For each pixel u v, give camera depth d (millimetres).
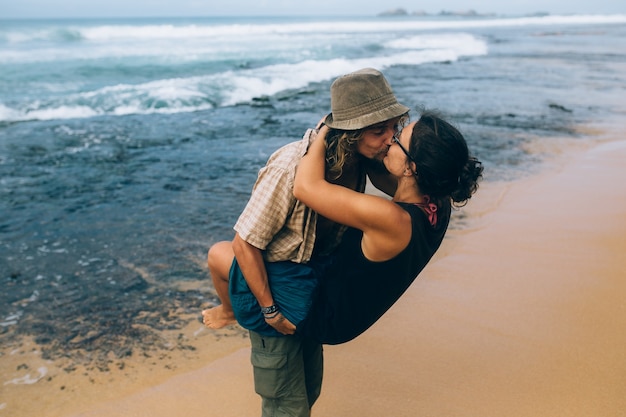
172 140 9242
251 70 18438
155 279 4426
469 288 4125
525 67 20828
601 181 6934
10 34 30438
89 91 14117
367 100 1815
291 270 1994
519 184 6816
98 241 5160
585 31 60156
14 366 3311
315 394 2473
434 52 26672
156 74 17656
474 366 3199
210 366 3289
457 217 5676
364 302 1916
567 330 3537
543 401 2887
